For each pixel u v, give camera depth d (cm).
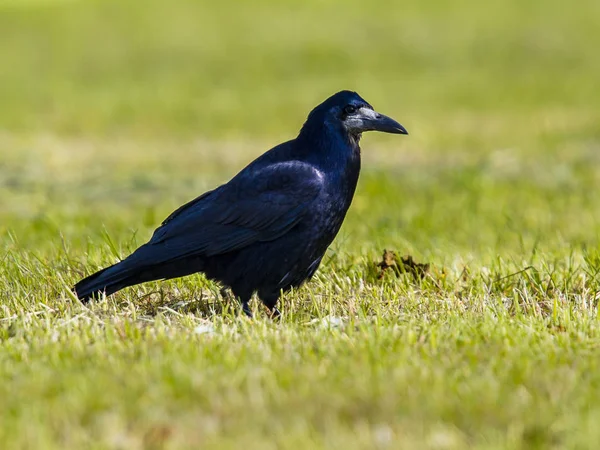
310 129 1012
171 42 5200
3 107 3962
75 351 779
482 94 4238
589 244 1403
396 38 5259
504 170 2434
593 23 5575
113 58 4938
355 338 816
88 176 2473
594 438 591
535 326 860
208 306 1007
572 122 3428
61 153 2933
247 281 985
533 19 5634
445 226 1675
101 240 1394
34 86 4406
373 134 3388
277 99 4181
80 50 5072
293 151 1012
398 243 1316
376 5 5925
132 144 3225
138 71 4741
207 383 684
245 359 745
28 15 5681
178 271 984
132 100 4156
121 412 639
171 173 2553
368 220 1719
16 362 762
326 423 629
